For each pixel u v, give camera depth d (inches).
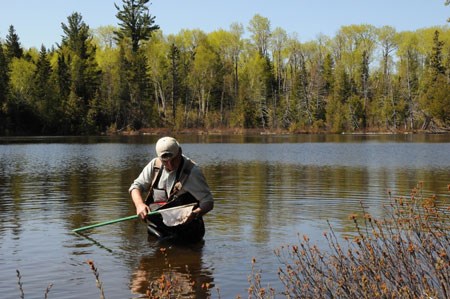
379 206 435.8
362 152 1312.7
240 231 339.0
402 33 3412.9
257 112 3270.2
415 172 770.2
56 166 906.1
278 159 1067.3
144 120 3206.2
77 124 3009.4
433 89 2906.0
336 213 402.0
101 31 3956.7
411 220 243.3
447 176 705.0
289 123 3245.6
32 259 276.7
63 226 358.6
